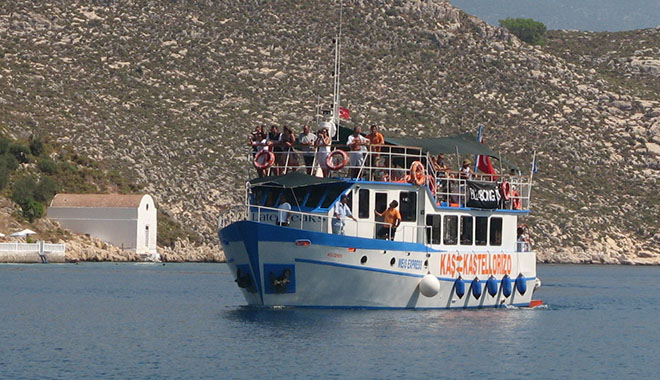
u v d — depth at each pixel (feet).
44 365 190.90
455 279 252.01
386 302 242.17
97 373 183.73
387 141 249.75
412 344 213.05
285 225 236.43
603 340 240.73
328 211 235.20
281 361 193.67
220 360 194.70
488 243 261.65
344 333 221.05
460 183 254.47
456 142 261.03
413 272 242.58
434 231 248.11
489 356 206.28
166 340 218.38
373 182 238.07
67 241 650.84
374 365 192.13
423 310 249.34
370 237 239.09
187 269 576.20
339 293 235.81
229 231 238.07
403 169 242.37
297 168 247.09
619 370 200.54
